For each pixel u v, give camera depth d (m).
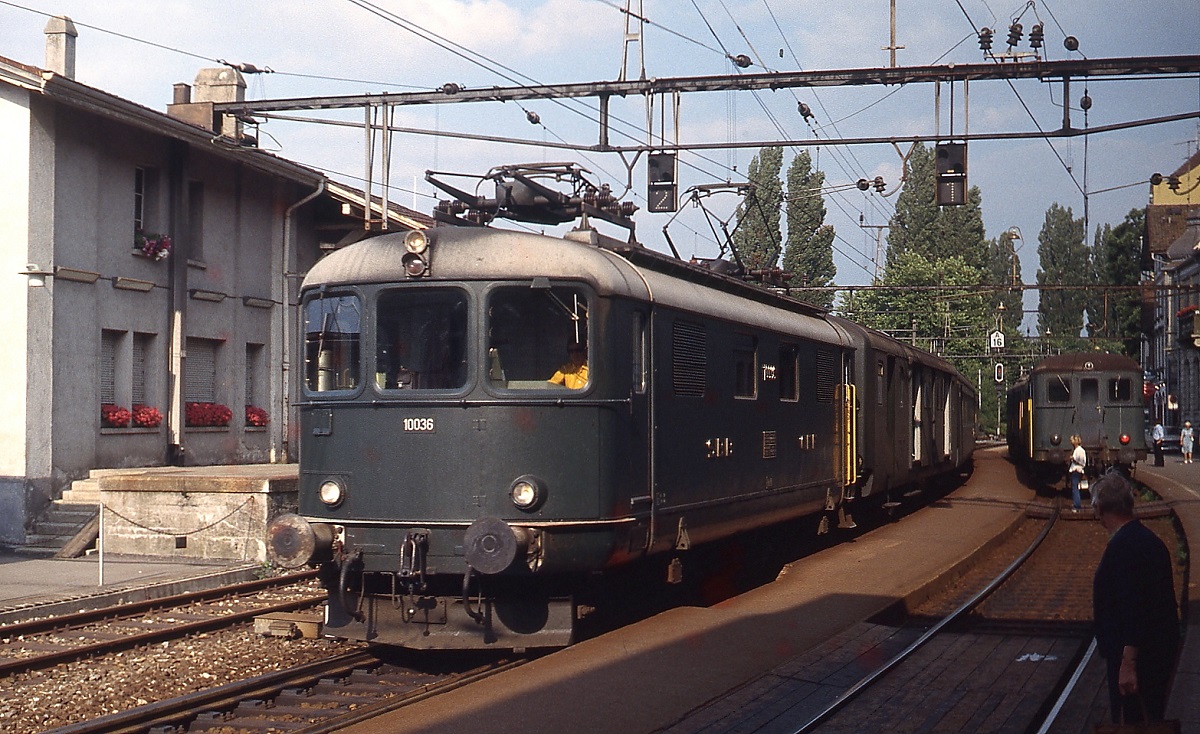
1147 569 5.76
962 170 16.80
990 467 41.84
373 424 9.86
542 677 8.75
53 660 10.37
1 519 18.66
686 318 11.46
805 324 15.86
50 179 19.22
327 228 26.44
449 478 9.61
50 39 20.92
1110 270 76.50
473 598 9.59
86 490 19.38
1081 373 30.41
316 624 11.16
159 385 21.75
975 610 13.30
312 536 9.59
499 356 9.71
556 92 17.06
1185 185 67.44
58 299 19.36
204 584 15.26
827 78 16.44
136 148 21.27
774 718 7.68
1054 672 9.44
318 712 8.40
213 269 23.22
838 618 11.35
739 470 12.87
